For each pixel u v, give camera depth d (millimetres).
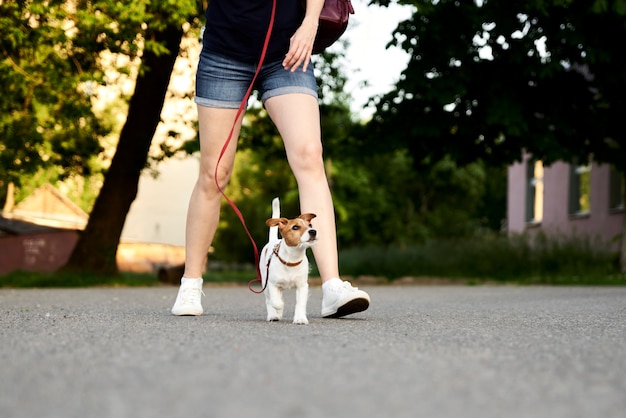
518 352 3148
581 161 16297
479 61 15039
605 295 9680
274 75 4961
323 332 3924
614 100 15352
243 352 3066
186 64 17219
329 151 17812
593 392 2270
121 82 17203
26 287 14742
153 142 18031
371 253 22547
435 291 12141
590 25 13953
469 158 16734
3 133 13836
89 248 16500
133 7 11297
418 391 2248
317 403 2064
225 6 4926
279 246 4680
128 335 3734
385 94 15812
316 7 4801
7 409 2018
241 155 41375
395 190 41750
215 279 18938
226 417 1889
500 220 51250
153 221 37969
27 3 11336
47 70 12148
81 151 17094
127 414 1936
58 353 3049
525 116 15234
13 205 38312
